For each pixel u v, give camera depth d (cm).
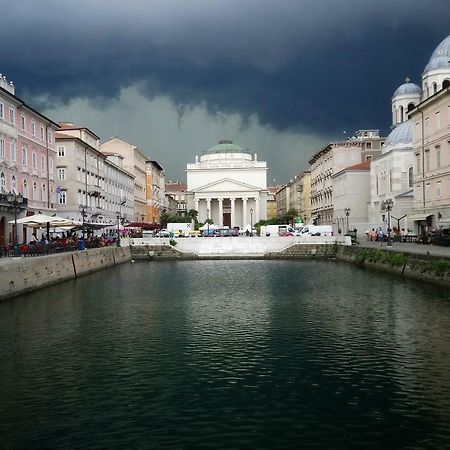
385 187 8938
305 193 15775
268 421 1470
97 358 2083
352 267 6175
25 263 3903
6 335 2469
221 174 17462
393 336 2380
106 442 1353
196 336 2436
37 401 1630
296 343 2284
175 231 10300
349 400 1611
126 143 13138
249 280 4856
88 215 8519
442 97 6012
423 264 4188
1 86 5672
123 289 4181
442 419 1466
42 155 6888
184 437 1377
